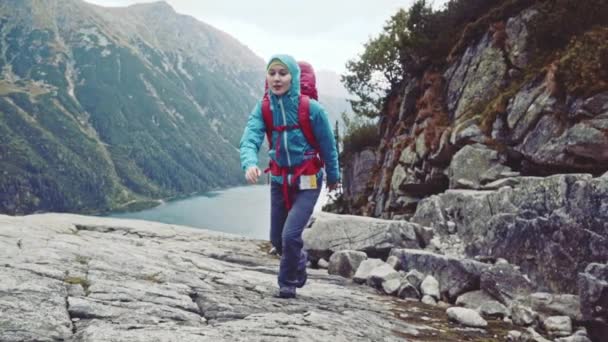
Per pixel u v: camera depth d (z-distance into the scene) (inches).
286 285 203.3
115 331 126.1
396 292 258.5
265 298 198.5
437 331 195.2
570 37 465.4
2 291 142.8
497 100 502.6
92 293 160.9
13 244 218.4
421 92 760.3
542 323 207.3
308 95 197.5
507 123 466.3
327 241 339.9
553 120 404.8
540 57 497.4
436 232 360.8
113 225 428.1
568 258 235.6
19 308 131.7
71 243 242.5
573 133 371.2
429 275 264.2
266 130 191.3
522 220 267.7
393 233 330.3
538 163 406.6
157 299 167.5
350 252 305.7
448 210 371.9
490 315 224.5
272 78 178.5
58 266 187.8
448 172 552.1
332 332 157.0
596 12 451.2
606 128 352.2
